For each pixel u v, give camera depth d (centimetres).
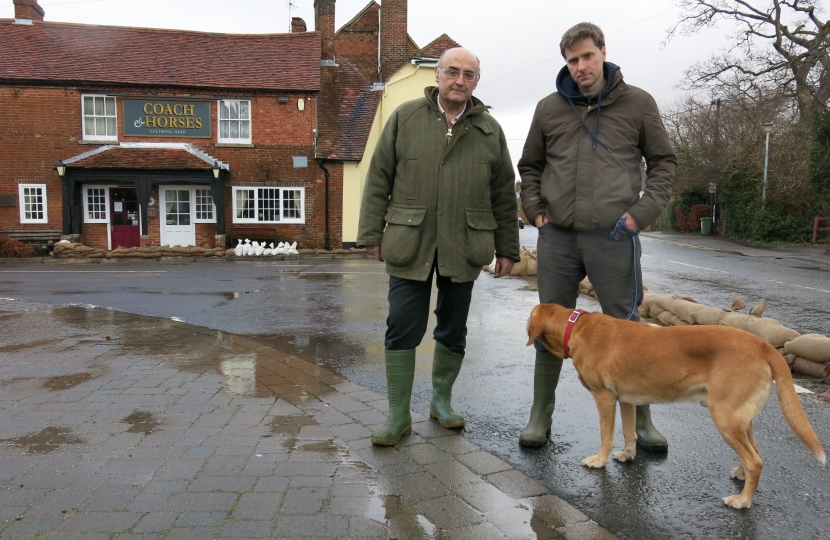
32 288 1206
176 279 1384
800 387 492
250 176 2208
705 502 302
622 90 353
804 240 2698
